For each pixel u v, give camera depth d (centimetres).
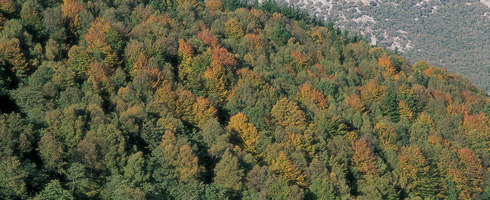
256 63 18575
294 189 11619
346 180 13050
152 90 14600
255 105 15300
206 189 11169
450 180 15038
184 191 10925
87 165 10819
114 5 19475
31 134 11019
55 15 16150
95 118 11688
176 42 16850
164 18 19462
